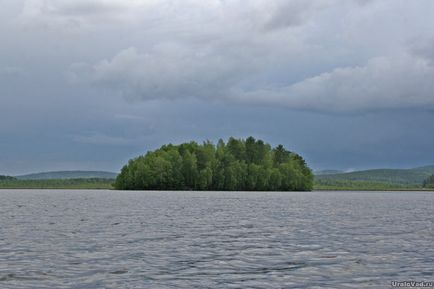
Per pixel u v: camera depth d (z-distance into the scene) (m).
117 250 32.34
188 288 21.67
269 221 56.97
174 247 33.94
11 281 22.92
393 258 29.47
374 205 105.12
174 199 123.00
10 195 165.12
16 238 38.59
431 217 66.38
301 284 22.50
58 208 82.19
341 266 26.83
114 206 88.94
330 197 160.62
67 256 29.75
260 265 27.06
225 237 40.09
